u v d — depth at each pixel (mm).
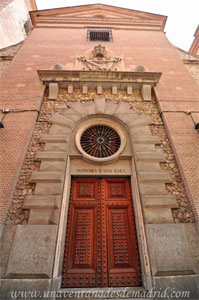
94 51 8586
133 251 4426
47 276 3500
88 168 5445
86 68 7949
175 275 3648
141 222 4426
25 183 4738
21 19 13906
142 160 5285
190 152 5367
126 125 6113
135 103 6891
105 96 7043
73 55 8688
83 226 4754
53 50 8930
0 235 3846
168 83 7457
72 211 4988
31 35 9938
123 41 9969
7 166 4801
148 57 8797
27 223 4109
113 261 4305
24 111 6078
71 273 4090
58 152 5293
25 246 3762
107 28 11078
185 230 4160
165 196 4617
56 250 3850
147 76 7098
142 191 4699
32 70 7711
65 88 7242
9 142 5289
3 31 11430
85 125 6227
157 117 6500
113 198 5238
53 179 4734
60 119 6102
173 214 4430
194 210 4340
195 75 8641
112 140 6125
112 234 4672
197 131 5891
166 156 5504
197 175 4914
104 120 6332
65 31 10609
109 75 7039
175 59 8734
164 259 3760
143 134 5887
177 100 6785
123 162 5605
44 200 4367
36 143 5594
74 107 6453
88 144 6012
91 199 5195
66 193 4875
